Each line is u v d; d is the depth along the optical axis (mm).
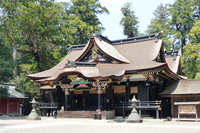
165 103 37875
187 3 79938
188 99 34906
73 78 35875
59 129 19453
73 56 48125
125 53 42000
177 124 25984
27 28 56875
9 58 41312
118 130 18594
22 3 61781
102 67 37938
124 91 37875
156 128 20266
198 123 28094
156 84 40062
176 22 80438
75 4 84312
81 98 42438
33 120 31578
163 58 42312
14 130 18594
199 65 62312
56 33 59625
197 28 62281
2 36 40031
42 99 57625
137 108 34656
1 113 45562
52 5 65688
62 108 37531
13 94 48844
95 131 17891
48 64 60781
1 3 59281
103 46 40375
